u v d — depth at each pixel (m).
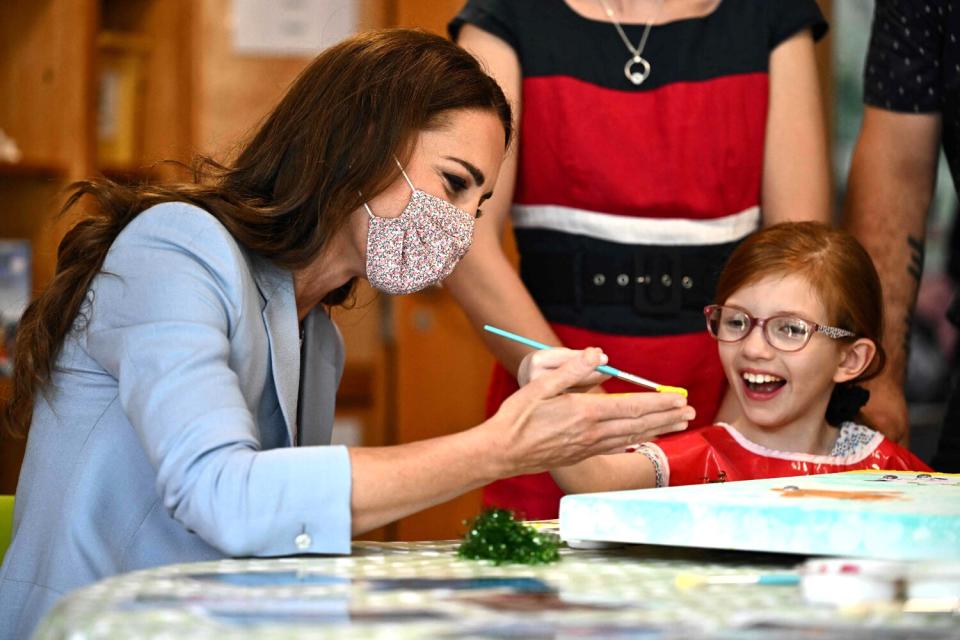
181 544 1.45
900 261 2.39
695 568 1.26
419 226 1.53
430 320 4.34
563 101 2.19
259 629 0.91
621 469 1.96
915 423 4.04
